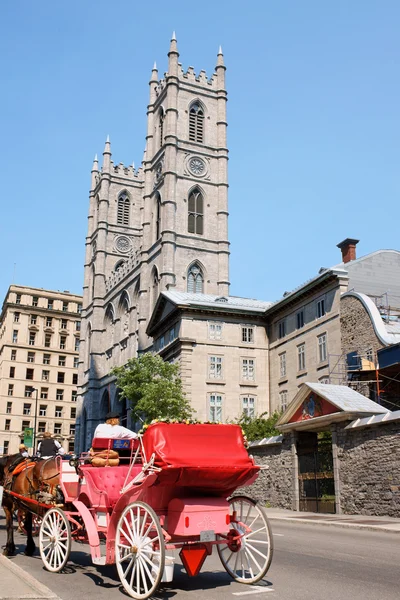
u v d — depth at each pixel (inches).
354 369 1581.0
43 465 472.4
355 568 434.3
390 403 1409.9
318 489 1143.0
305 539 646.5
